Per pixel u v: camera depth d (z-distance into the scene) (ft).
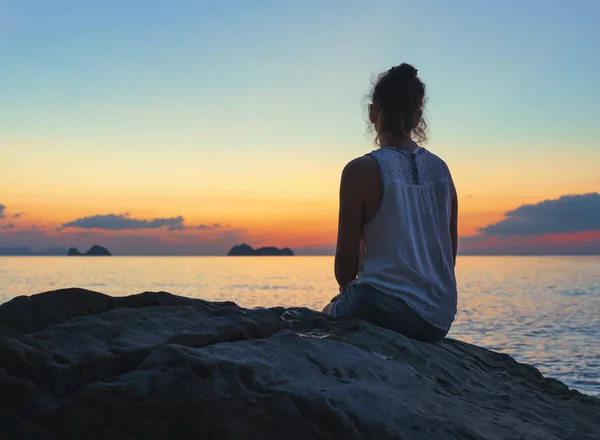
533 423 6.74
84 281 369.91
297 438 4.88
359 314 8.43
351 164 8.58
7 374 4.52
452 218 9.31
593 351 80.18
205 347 5.64
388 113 8.96
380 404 5.35
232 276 487.20
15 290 271.69
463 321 130.31
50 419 4.32
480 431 5.78
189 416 4.67
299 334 6.79
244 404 4.84
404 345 7.49
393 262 8.42
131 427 4.49
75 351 4.99
